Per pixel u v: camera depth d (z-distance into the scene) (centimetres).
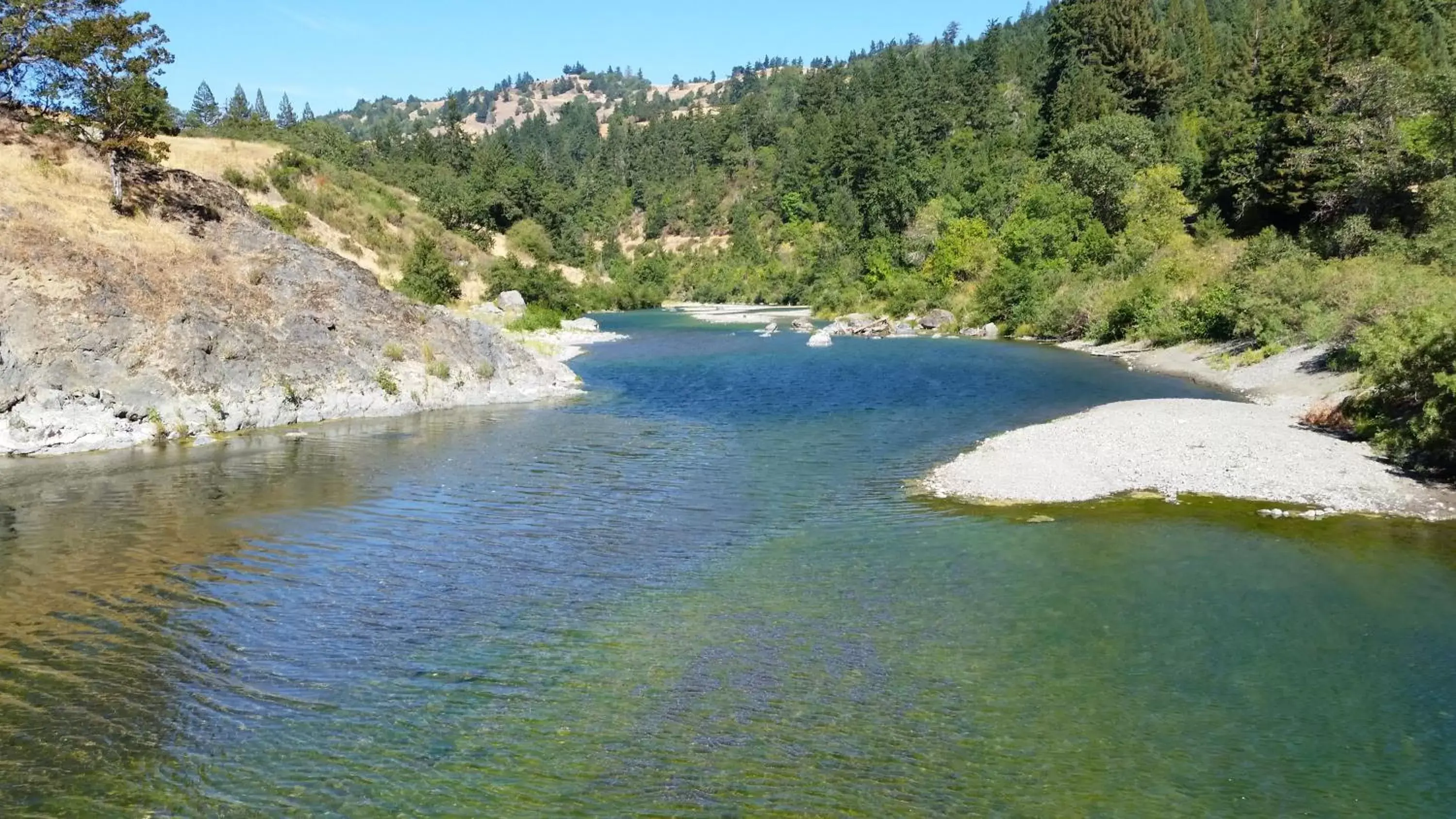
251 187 6900
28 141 3347
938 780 928
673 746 1000
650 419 3216
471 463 2495
